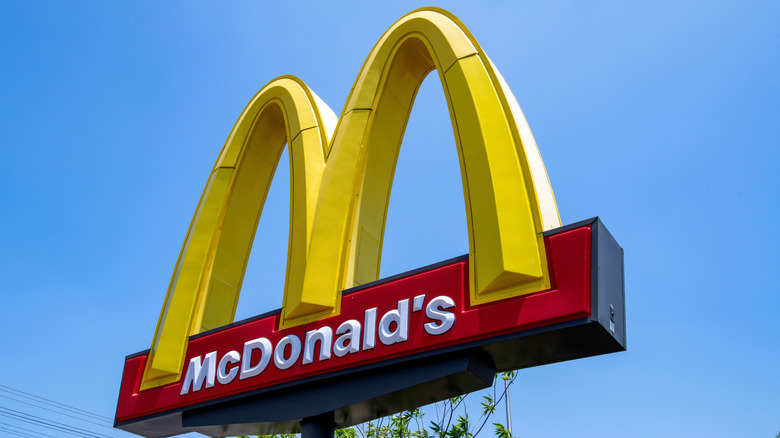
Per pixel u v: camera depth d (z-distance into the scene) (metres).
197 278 13.01
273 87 14.28
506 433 14.13
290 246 11.52
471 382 8.91
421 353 9.03
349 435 15.72
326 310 10.43
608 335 8.13
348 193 11.30
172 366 12.01
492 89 10.21
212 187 13.98
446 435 13.97
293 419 10.07
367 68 12.57
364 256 11.22
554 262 8.55
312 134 12.51
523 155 9.47
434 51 11.30
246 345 11.02
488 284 8.80
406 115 12.56
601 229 8.60
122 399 12.38
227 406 10.94
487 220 9.16
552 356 8.77
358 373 9.65
